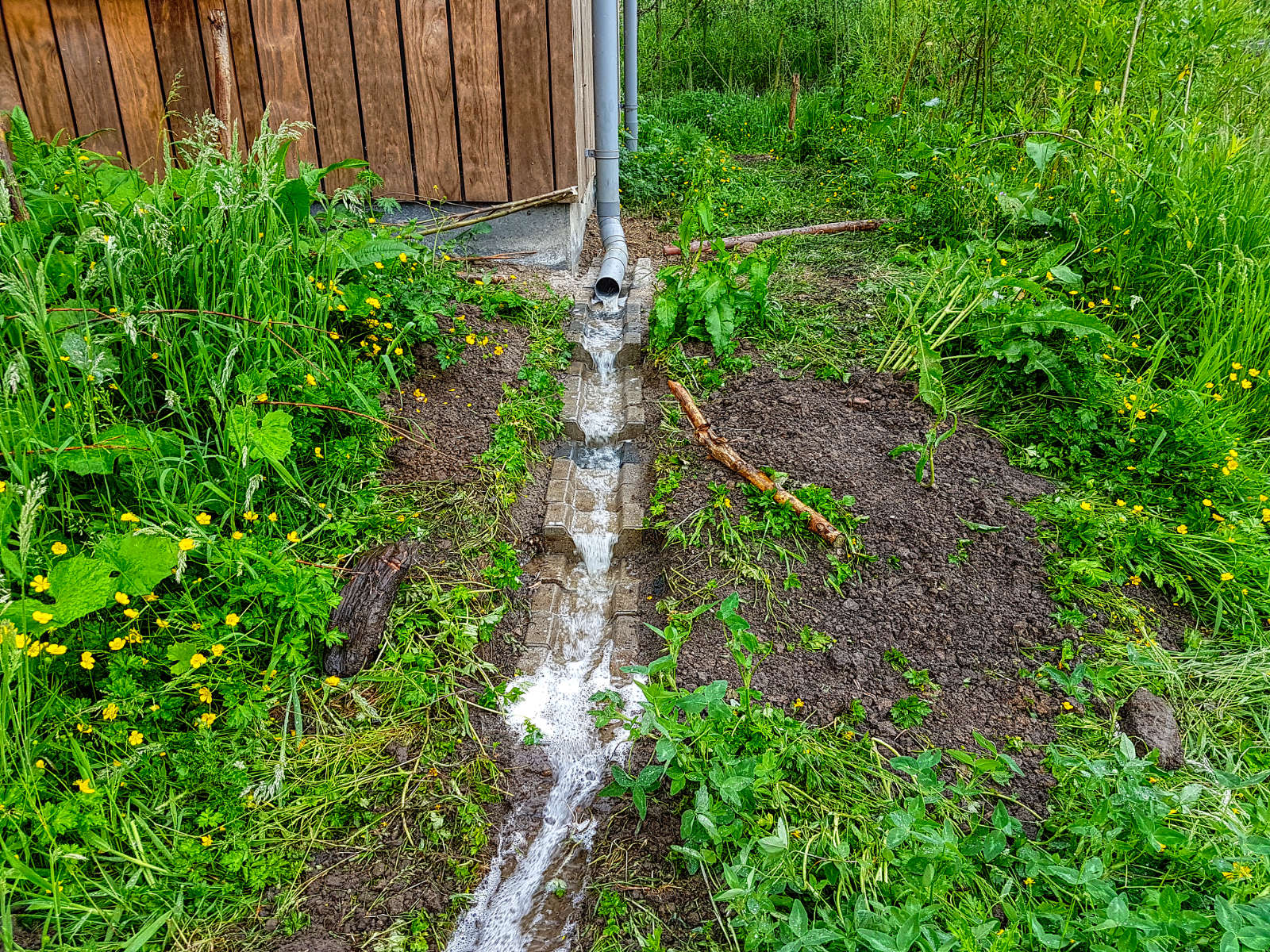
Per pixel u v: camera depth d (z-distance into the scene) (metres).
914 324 4.07
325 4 4.51
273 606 2.63
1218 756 2.48
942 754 2.46
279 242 3.22
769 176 7.33
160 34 4.62
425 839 2.35
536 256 5.07
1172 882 2.07
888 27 7.96
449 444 3.52
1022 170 5.27
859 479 3.42
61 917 1.98
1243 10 5.39
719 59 11.47
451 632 2.86
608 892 2.21
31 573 2.37
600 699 2.53
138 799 2.23
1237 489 3.27
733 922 1.98
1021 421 3.75
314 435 3.15
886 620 2.90
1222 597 2.93
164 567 2.37
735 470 3.46
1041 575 3.05
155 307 2.85
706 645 2.87
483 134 4.75
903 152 6.50
